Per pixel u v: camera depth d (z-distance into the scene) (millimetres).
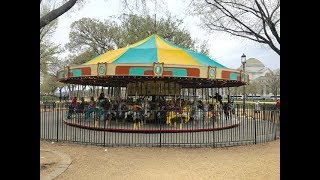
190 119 17891
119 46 38875
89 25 41125
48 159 8703
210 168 8078
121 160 8867
